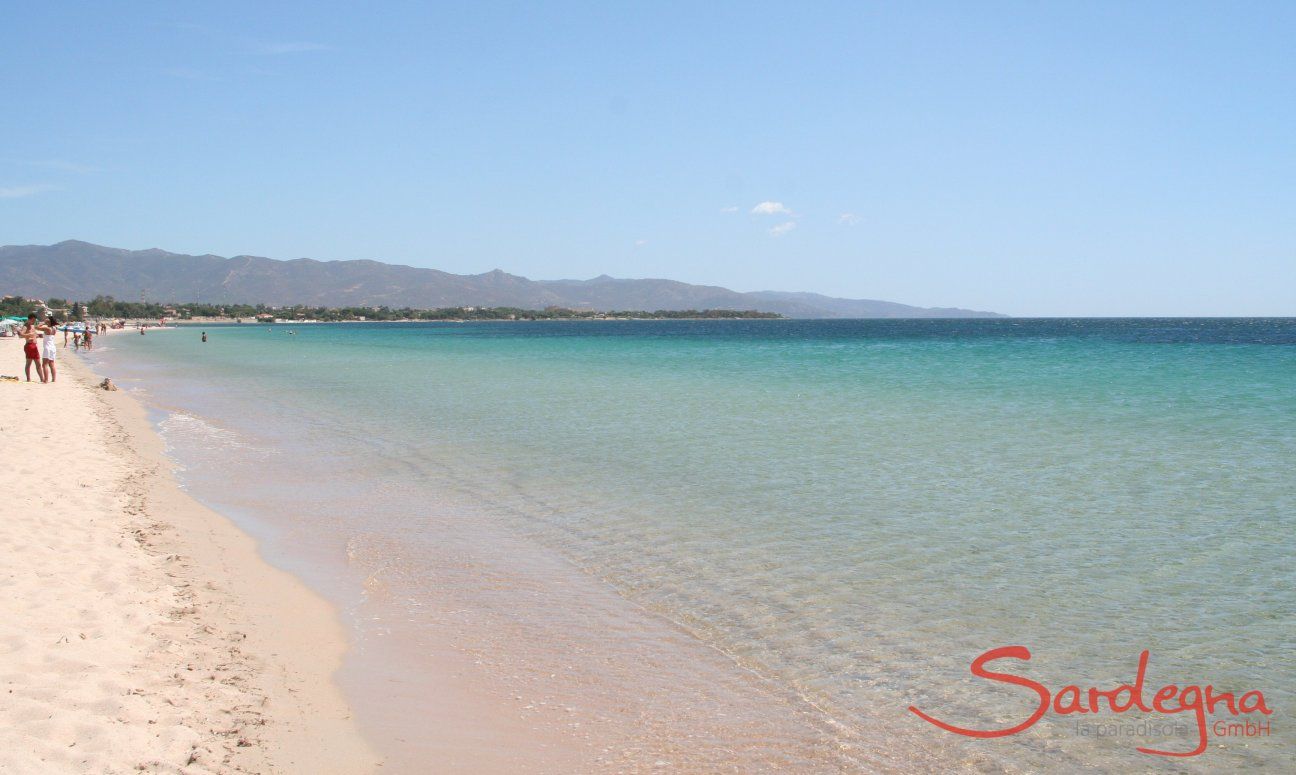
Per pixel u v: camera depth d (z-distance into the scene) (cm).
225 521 1148
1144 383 3120
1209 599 818
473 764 534
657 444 1772
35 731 497
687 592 859
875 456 1605
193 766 489
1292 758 547
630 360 5378
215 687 609
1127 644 720
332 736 561
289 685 633
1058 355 5359
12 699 537
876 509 1187
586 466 1531
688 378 3681
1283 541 1005
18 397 2472
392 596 855
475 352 6862
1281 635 731
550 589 873
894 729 587
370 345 8731
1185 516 1128
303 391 3159
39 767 454
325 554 1001
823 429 1977
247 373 4253
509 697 632
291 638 732
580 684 656
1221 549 977
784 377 3691
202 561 937
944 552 979
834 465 1518
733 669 683
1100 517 1128
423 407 2541
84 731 507
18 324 8469
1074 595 835
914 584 873
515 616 799
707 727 589
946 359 5069
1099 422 2039
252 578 893
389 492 1341
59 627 678
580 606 824
